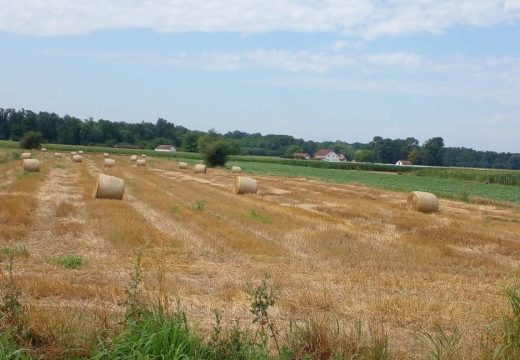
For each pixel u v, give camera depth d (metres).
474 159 159.50
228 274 11.69
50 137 152.62
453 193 42.38
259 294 7.10
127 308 6.73
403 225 21.27
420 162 155.62
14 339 6.23
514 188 54.47
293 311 8.98
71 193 27.30
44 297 9.06
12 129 147.38
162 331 5.77
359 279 11.76
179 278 11.02
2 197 22.84
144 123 174.62
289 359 6.22
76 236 15.49
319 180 56.47
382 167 101.19
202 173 55.12
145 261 12.53
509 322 6.40
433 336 7.90
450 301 10.09
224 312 8.59
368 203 30.31
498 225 23.48
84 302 8.83
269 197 31.70
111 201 23.69
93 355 5.88
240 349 5.99
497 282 12.05
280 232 17.56
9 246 13.75
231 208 23.12
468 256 15.52
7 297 6.86
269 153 170.62
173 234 16.12
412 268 13.61
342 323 8.30
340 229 18.91
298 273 12.22
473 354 6.41
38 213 20.00
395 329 8.36
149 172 52.12
